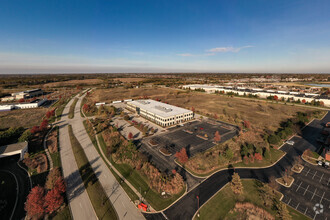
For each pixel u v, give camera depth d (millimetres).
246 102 182250
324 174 62125
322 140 87500
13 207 47750
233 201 50062
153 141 85812
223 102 183125
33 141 88188
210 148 81125
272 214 45469
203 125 113250
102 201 49594
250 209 47125
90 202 49531
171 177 59719
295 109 151125
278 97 197500
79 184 57125
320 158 72062
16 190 54469
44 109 152125
